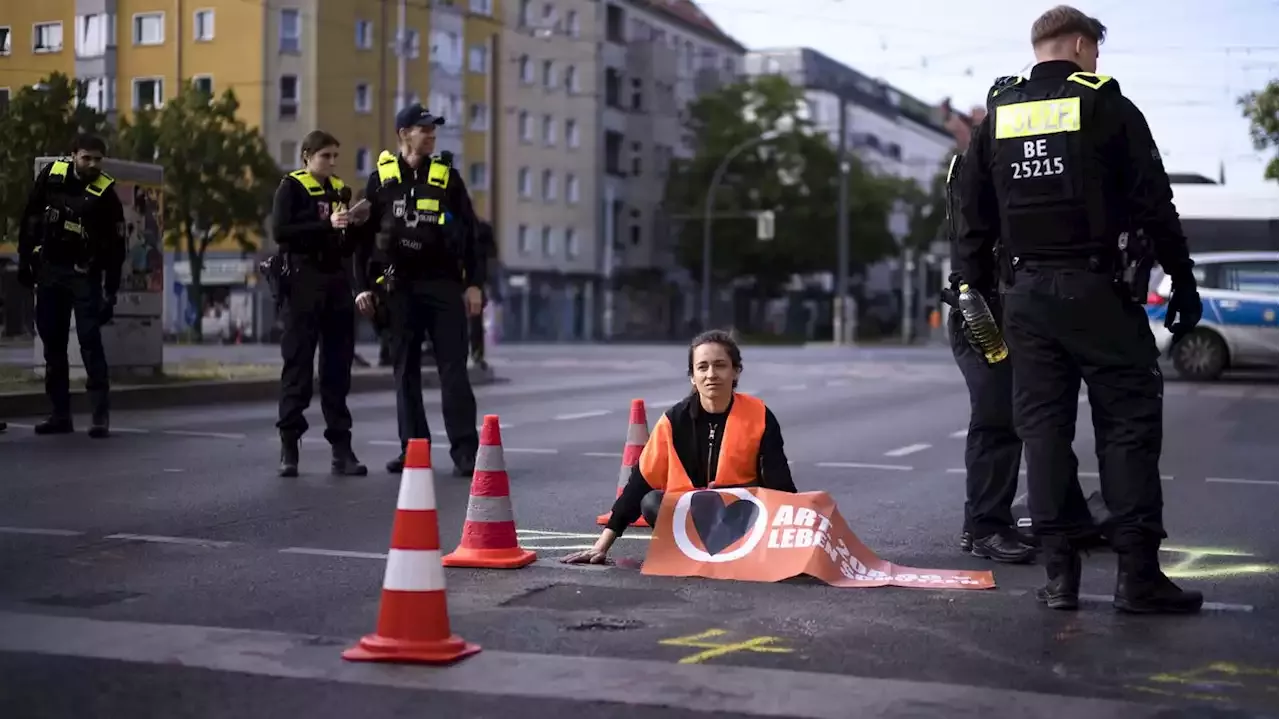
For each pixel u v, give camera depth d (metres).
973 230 6.63
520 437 14.82
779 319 95.62
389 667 5.26
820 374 30.16
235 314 64.06
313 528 8.58
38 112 22.97
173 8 52.97
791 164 80.00
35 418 15.28
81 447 12.81
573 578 7.06
